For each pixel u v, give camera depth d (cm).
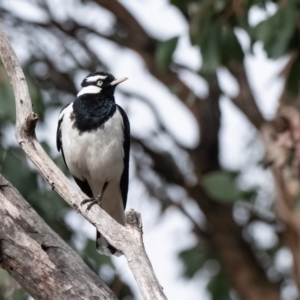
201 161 1628
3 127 1166
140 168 1630
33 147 798
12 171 1124
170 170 1611
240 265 1562
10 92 1096
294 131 1215
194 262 1559
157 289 723
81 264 741
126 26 1664
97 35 1659
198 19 1133
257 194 1410
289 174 1271
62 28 1625
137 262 740
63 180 793
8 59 836
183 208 1617
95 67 1639
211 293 1539
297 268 1365
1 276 1073
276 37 1055
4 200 742
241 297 1574
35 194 1123
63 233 1188
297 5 1054
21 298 1071
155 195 1617
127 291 1305
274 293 1552
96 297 727
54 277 730
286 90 1134
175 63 1596
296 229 1335
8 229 736
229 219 1589
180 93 1625
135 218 772
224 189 1362
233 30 1126
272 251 1600
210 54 1132
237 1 1102
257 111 1573
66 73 1557
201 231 1612
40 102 1184
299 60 1098
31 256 732
